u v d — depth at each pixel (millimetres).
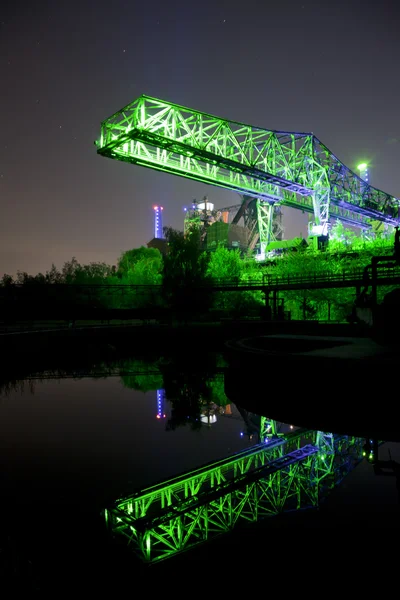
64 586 4266
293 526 5996
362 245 60156
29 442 10664
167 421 13117
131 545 5406
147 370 24438
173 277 48438
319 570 4715
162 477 8219
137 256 82250
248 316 53188
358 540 5477
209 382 20641
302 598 4109
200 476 8312
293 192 78000
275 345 21141
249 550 5293
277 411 13711
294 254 62875
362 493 7191
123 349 34688
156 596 4211
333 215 97438
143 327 39406
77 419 13352
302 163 76812
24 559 4617
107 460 9227
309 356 13156
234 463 9141
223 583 4504
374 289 18453
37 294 47656
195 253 49281
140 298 53281
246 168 63500
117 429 12078
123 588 4352
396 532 5664
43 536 5523
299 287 39812
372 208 94375
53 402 16094
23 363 25312
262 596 4258
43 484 7656
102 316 43219
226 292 55062
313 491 7410
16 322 41688
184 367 25703
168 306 48812
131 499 7051
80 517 6227
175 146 55969
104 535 5641
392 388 11227
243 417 13594
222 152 62531
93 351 33594
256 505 6859
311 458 9414
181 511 6625
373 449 9836
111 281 57125
